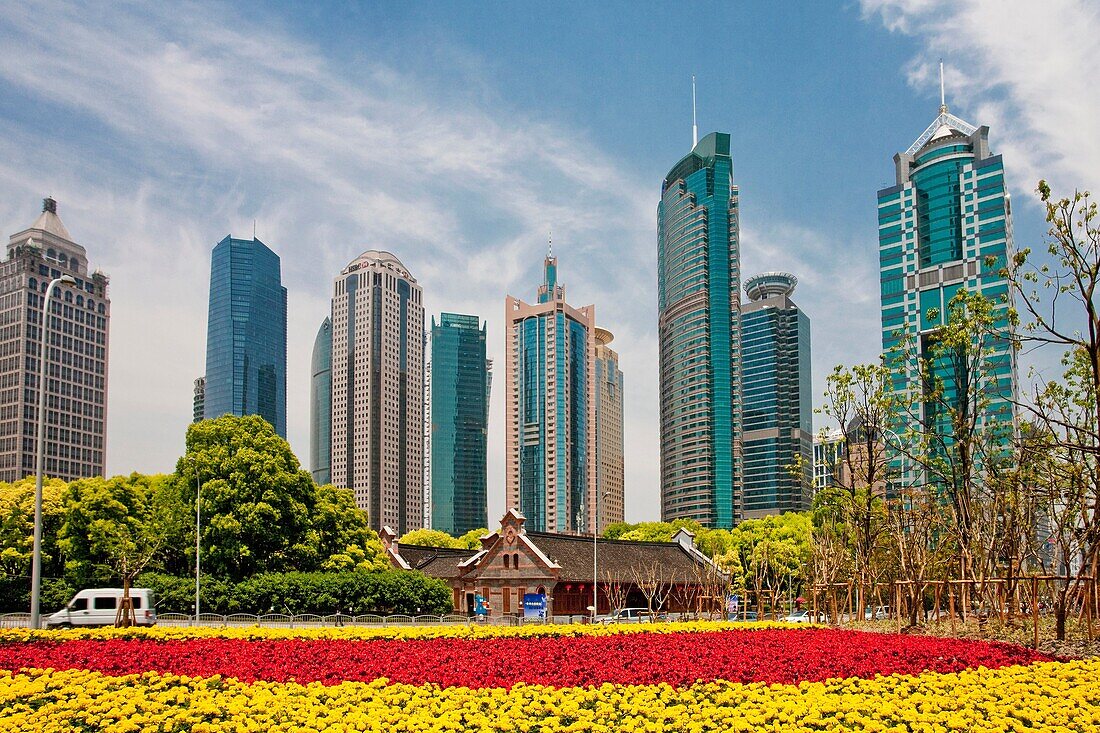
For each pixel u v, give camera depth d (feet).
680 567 282.97
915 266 479.82
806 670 70.23
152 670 66.13
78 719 51.78
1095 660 77.41
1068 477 107.65
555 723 52.85
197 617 175.83
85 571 211.20
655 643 91.15
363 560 233.76
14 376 578.66
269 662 71.67
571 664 71.87
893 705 57.62
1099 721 54.80
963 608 124.98
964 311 126.93
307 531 221.05
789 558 252.83
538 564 236.84
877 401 143.95
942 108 509.35
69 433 605.73
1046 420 97.14
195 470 211.82
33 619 105.50
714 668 70.59
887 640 95.20
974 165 473.26
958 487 142.20
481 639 101.65
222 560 207.00
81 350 622.13
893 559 147.23
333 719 52.85
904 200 489.26
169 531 212.64
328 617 186.80
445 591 217.97
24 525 224.33
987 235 460.96
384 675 66.74
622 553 274.16
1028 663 76.38
